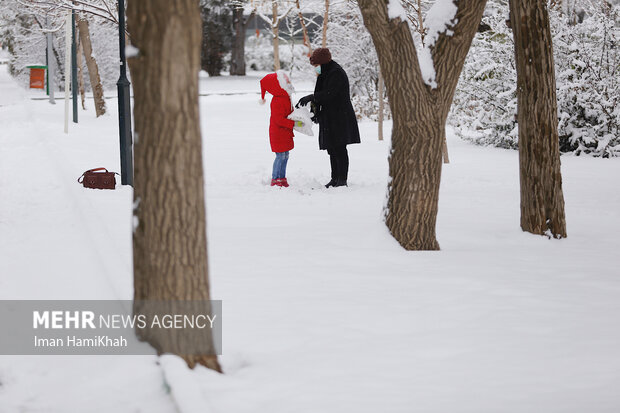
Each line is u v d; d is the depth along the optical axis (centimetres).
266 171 1786
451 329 672
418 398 522
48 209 1269
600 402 514
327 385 546
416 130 979
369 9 952
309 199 1417
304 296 769
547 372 575
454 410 502
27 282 839
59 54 5006
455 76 974
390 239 1011
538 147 1103
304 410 501
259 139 2625
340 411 500
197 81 559
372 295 775
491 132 2531
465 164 2056
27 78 5103
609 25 2322
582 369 582
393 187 1013
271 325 677
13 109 3500
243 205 1348
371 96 3803
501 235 1110
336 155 1572
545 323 693
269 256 945
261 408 506
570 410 501
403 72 966
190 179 575
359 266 900
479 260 945
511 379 561
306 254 956
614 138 2300
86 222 1111
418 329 671
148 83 551
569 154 2352
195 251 586
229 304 739
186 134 565
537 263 937
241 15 6325
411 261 927
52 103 3934
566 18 2447
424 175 988
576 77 2347
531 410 501
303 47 4531
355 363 589
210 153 2195
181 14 538
